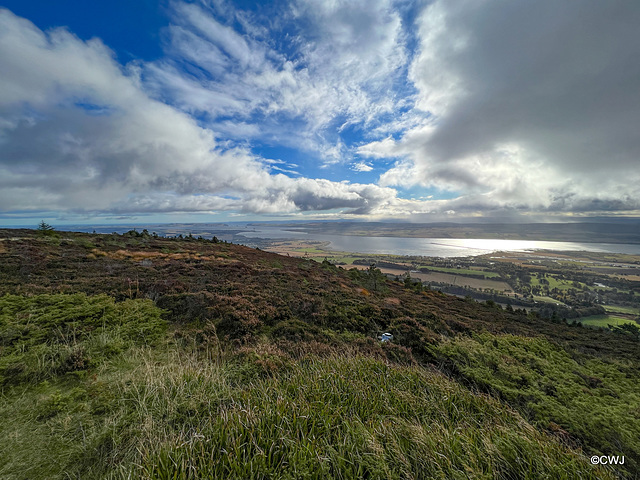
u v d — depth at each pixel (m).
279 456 2.85
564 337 13.52
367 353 6.53
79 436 2.97
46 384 3.96
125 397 3.66
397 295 19.09
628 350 11.34
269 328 7.79
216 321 7.41
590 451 3.51
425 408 3.91
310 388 4.11
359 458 2.76
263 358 5.30
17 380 3.98
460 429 3.42
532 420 4.18
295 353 6.11
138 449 2.72
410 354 6.88
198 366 4.84
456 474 2.61
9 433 2.96
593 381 5.92
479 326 11.77
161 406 3.51
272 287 12.16
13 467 2.55
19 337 5.16
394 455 2.86
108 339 5.59
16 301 6.71
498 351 6.95
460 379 5.79
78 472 2.59
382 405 3.86
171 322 7.39
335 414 3.46
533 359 6.84
